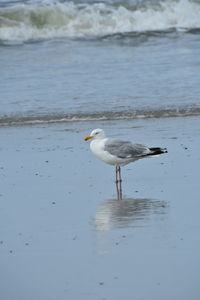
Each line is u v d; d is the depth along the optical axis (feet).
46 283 27.50
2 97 71.05
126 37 104.06
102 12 111.45
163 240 31.96
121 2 114.01
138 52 91.97
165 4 114.42
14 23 107.24
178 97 69.46
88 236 33.01
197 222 34.68
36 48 96.78
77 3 112.68
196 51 91.30
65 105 67.82
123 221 35.32
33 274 28.43
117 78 77.71
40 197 40.60
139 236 32.68
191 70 80.23
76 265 29.22
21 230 34.32
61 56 90.53
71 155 50.90
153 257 29.76
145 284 27.02
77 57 89.71
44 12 108.68
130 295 26.08
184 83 74.64
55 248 31.42
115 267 28.84
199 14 114.32
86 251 30.86
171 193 40.70
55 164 48.37
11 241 32.58
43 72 81.46
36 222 35.63
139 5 113.91
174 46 95.61
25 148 53.21
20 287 27.20
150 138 54.60
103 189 42.34
